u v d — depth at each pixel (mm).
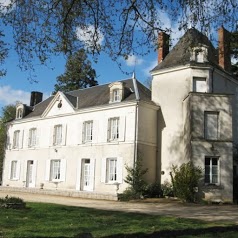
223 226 10930
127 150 24859
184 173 22016
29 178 32469
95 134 27203
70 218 12148
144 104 25453
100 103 27547
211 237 9656
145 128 25359
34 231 9438
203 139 22875
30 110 35281
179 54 26703
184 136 24266
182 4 10625
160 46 11516
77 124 28719
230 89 27750
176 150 24750
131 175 23906
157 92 26797
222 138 23094
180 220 12438
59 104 30484
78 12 11508
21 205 13820
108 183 25484
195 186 21922
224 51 11820
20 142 33875
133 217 13047
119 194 23062
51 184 29578
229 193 22406
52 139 30438
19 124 34625
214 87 25828
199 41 11797
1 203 13492
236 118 28000
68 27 11594
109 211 14695
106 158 26047
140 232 9516
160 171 25422
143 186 23688
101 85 30734
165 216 13820
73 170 28156
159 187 24578
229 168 22750
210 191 22266
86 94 30734
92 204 19203
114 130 26203
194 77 25281
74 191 25828
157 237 9266
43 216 12250
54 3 11414
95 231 9898
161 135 25938
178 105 25375
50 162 30203
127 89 26703
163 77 26750
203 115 23250
